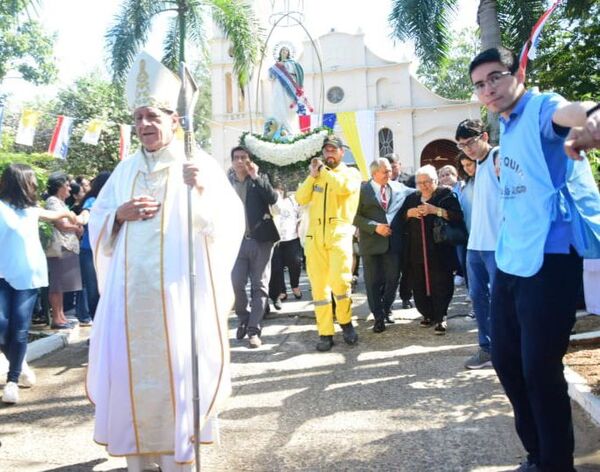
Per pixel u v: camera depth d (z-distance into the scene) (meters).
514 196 2.41
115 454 2.62
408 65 28.52
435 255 5.67
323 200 5.24
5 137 9.85
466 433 3.29
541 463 2.45
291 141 6.50
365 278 5.94
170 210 2.77
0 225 4.11
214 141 27.59
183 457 2.57
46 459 3.15
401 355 5.00
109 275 2.78
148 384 2.62
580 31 13.77
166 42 13.13
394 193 5.99
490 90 2.38
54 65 21.81
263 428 3.48
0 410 3.97
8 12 6.41
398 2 11.22
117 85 12.17
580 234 2.31
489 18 9.95
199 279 2.78
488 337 4.51
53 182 6.16
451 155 28.84
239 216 2.99
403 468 2.90
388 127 28.70
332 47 29.00
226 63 27.55
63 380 4.66
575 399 3.70
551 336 2.33
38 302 7.18
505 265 2.44
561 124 2.06
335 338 5.73
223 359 2.78
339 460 3.02
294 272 8.34
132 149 19.19
